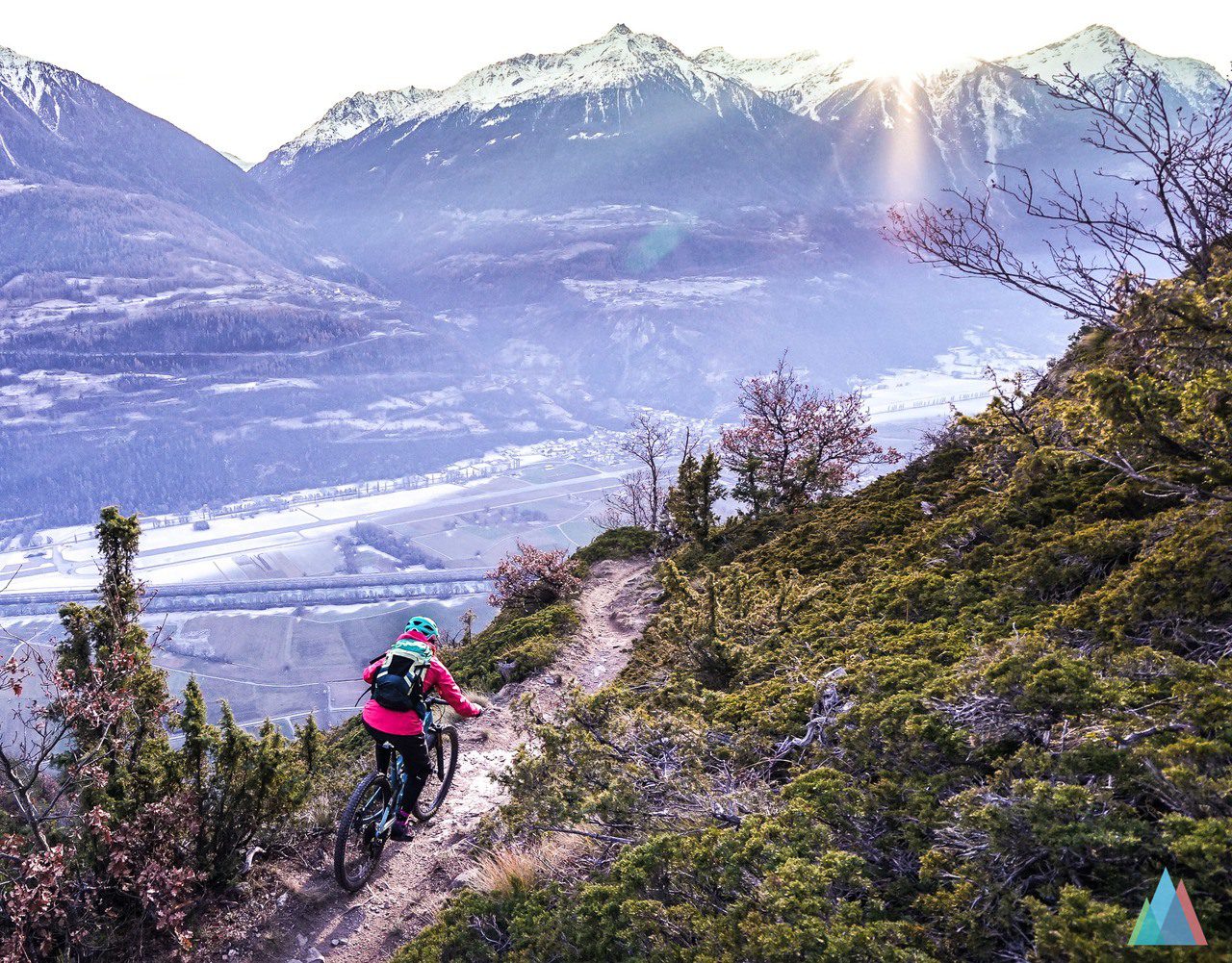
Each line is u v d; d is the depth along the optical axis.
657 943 3.90
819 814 4.24
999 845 3.28
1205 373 5.07
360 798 6.38
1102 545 6.18
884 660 6.00
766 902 3.52
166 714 6.79
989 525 8.34
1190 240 5.70
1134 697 3.89
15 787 5.55
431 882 6.87
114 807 6.06
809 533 14.38
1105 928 2.59
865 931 3.16
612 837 5.27
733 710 6.83
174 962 5.83
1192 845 2.72
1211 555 4.70
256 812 6.67
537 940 4.48
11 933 5.32
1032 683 4.14
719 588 10.60
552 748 6.03
